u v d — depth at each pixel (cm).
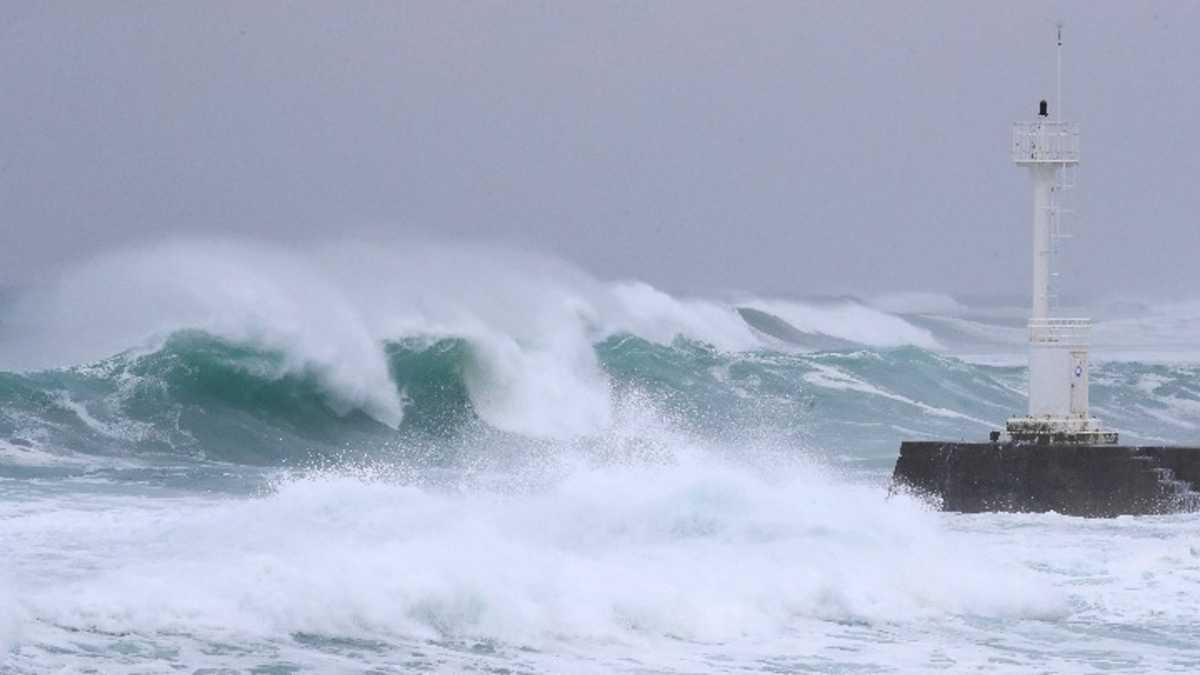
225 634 6109
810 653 6512
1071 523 10262
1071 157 11062
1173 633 7050
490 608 6512
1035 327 11119
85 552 7325
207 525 7825
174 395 13125
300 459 12794
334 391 13712
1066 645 6794
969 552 8219
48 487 10262
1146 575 8200
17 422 12338
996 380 17775
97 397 12875
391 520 7831
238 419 13175
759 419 15338
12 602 6072
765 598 7106
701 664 6259
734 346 19400
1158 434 16400
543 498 8388
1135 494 10619
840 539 8025
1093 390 17938
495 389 14462
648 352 16375
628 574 7106
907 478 11094
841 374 16838
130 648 5875
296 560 6731
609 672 6088
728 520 8094
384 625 6356
